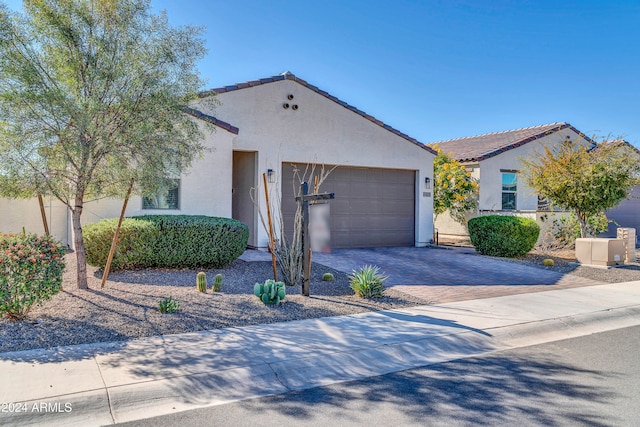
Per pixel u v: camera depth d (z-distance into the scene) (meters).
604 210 14.32
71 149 6.27
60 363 4.76
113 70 6.59
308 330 6.18
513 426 3.72
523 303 8.17
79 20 6.59
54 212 13.04
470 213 18.98
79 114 6.12
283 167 14.11
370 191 15.69
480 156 18.44
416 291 9.05
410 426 3.71
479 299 8.46
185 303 7.20
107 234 9.02
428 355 5.61
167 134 6.98
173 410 3.98
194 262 9.91
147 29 6.89
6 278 5.78
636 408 4.07
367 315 7.05
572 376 4.89
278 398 4.27
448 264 12.54
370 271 8.51
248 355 5.15
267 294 7.33
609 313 7.67
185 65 7.11
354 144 15.14
